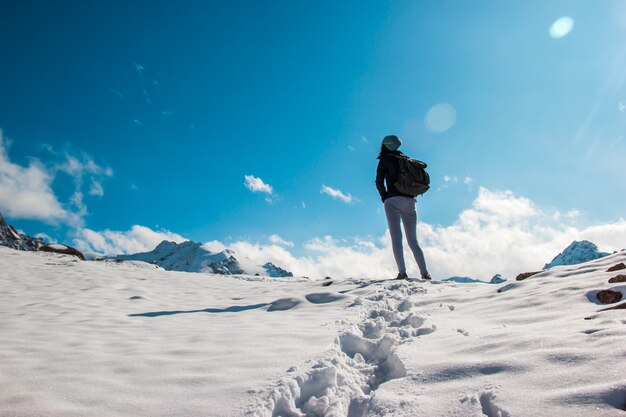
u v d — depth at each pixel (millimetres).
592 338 1989
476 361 2023
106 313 4672
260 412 1865
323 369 2309
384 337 2914
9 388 2197
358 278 7203
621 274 3717
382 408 1813
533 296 3633
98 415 1874
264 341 3057
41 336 3367
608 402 1401
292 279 11164
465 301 4223
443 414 1629
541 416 1417
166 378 2332
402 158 6395
